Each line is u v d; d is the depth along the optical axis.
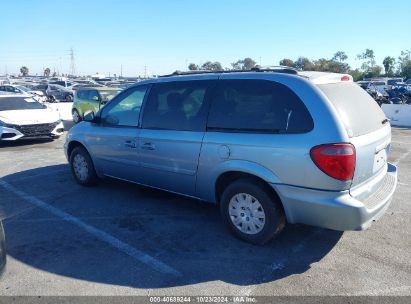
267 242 3.99
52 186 6.36
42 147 10.44
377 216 3.66
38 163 8.25
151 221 4.79
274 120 3.72
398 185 6.48
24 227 4.64
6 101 11.52
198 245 4.11
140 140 4.98
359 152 3.43
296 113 3.59
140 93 5.13
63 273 3.57
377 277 3.45
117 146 5.37
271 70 4.14
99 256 3.89
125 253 3.95
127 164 5.30
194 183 4.46
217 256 3.86
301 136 3.51
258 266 3.66
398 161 8.58
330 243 4.12
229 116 4.09
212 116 4.23
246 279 3.44
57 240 4.27
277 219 3.85
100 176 5.98
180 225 4.66
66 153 6.50
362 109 3.88
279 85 3.78
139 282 3.40
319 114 3.46
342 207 3.37
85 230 4.54
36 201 5.59
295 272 3.55
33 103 11.94
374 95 25.23
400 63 86.38
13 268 3.66
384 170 4.17
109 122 5.57
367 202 3.62
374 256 3.84
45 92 35.03
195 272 3.56
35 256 3.90
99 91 15.80
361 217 3.40
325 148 3.36
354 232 4.40
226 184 4.30
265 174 3.73
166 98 4.77
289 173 3.59
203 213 5.04
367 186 3.67
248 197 3.99
